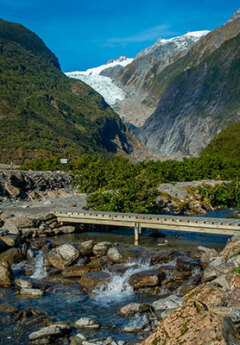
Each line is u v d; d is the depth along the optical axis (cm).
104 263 1653
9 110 17125
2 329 1082
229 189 3822
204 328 680
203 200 3594
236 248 1435
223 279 1028
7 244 1794
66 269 1603
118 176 3447
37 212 2403
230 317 762
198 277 1449
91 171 3822
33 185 3538
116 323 1123
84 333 1057
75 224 2434
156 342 716
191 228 1977
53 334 1023
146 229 2462
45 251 1841
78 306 1269
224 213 3278
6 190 3095
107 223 2194
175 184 4209
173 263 1639
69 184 4062
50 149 14325
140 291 1406
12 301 1304
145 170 4612
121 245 1889
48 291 1420
